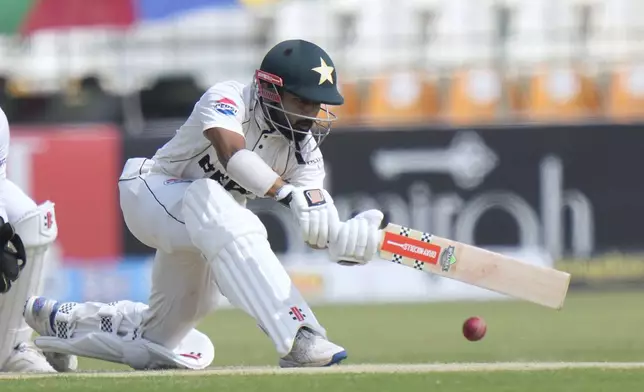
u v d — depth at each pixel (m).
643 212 42.94
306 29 52.31
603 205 42.91
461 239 42.59
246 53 50.22
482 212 42.56
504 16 52.00
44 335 17.88
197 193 15.41
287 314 14.93
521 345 27.16
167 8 44.56
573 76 46.84
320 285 43.41
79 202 41.81
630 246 43.12
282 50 15.65
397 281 44.47
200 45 50.16
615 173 42.84
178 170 16.64
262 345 27.86
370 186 42.50
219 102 15.63
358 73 48.53
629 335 29.69
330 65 15.73
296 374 14.21
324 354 15.13
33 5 44.19
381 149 42.50
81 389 13.24
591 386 13.12
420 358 23.69
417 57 50.31
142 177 16.72
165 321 17.06
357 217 14.66
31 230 16.92
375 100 47.31
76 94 48.41
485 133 42.50
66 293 41.75
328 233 14.53
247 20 50.78
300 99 15.58
